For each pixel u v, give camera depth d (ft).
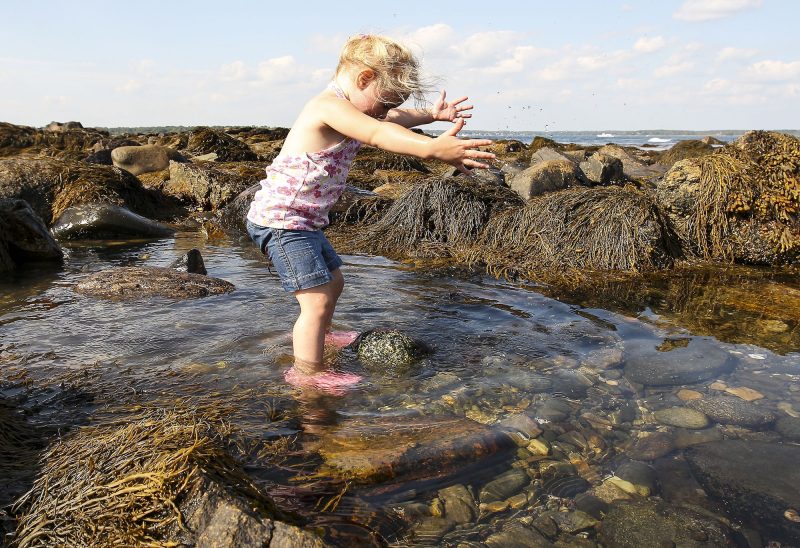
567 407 9.08
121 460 6.39
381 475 7.10
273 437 7.89
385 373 10.27
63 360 10.64
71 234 25.30
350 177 39.78
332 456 7.45
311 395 9.32
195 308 13.92
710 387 9.85
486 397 9.39
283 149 10.59
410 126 11.48
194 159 52.65
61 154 49.80
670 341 12.00
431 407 9.00
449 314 13.69
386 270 18.72
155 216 32.24
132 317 13.17
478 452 7.69
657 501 6.75
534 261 19.58
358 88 10.27
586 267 19.26
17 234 19.42
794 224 20.44
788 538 6.12
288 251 10.37
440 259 20.59
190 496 5.73
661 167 54.34
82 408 8.70
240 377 9.97
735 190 20.94
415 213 23.47
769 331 12.73
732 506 6.66
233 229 28.68
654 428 8.48
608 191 21.75
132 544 5.45
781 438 8.17
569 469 7.41
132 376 9.95
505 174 38.50
